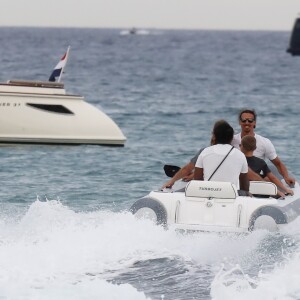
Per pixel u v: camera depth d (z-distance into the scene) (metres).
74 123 71.81
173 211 33.75
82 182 53.16
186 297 25.97
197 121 93.81
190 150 69.00
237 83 194.62
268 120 95.88
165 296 26.06
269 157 38.91
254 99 136.88
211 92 155.00
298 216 34.75
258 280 26.89
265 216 33.03
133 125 89.19
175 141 75.06
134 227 32.47
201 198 33.91
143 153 67.12
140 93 147.75
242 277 27.50
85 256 29.50
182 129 85.38
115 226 32.75
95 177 55.22
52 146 71.38
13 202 45.75
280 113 106.25
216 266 29.17
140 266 28.91
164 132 82.44
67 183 52.66
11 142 71.12
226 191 33.84
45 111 71.31
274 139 76.81
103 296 25.06
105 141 71.94
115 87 166.75
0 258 29.09
